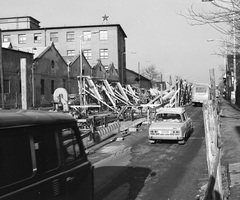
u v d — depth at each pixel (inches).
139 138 677.3
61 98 1005.2
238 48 386.3
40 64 1418.6
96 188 311.3
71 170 179.8
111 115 1011.9
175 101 1333.7
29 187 142.5
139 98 1574.8
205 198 132.0
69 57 1953.7
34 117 156.2
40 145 155.6
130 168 396.5
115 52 2405.3
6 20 2699.3
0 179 128.4
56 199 162.4
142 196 285.4
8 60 1199.6
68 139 183.8
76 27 2428.6
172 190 302.5
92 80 1338.6
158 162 430.9
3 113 145.9
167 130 573.3
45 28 2434.8
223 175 349.7
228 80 2458.2
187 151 510.3
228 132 659.4
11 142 136.9
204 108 394.9
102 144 592.4
